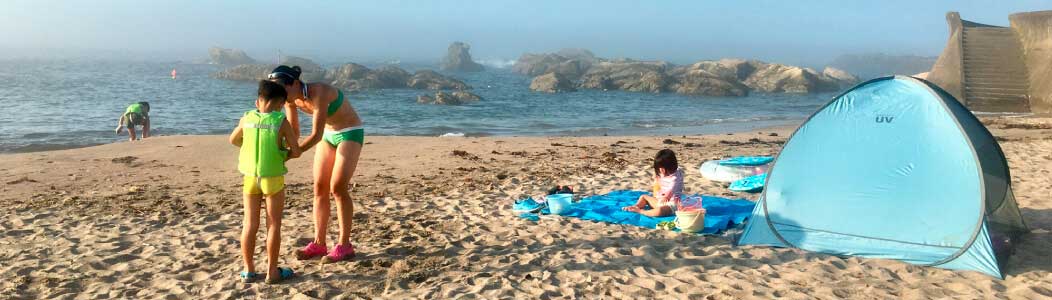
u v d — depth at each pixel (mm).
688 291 5000
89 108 30406
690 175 10562
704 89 55969
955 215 5668
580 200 8523
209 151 13727
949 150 5828
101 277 5449
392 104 37812
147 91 45000
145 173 11000
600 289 5051
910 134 6066
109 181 10203
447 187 9734
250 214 5141
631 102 45219
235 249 6285
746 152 14594
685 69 76250
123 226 7160
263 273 5418
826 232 6176
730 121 30359
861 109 6363
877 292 4949
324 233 5871
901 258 5715
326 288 5059
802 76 65375
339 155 5508
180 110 31328
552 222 7266
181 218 7605
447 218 7574
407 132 23906
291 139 5066
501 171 11422
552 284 5184
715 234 6703
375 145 15133
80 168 11406
